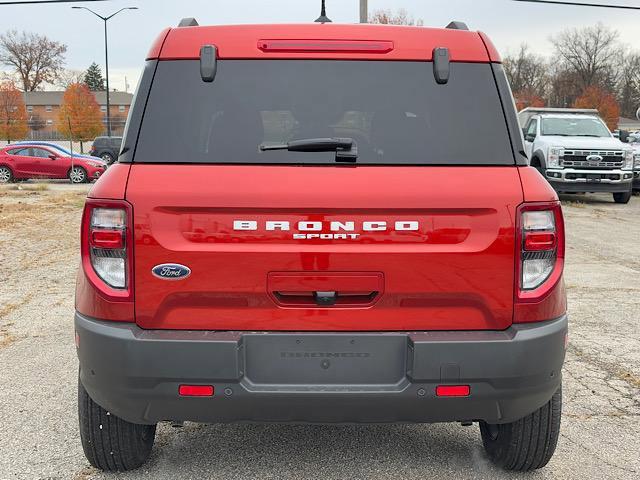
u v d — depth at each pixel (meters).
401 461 3.49
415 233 2.66
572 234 12.07
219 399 2.65
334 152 2.71
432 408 2.71
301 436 3.80
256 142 2.73
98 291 2.68
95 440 3.12
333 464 3.45
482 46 2.89
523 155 2.78
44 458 3.49
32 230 12.38
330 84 2.83
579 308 6.75
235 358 2.62
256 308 2.67
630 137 21.86
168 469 3.38
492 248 2.68
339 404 2.68
